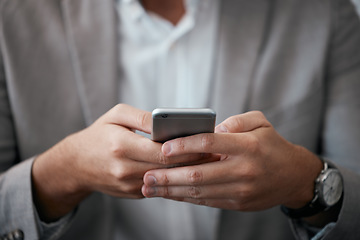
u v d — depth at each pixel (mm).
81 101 859
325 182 688
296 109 890
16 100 829
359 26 950
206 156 613
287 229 911
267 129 617
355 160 868
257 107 881
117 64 889
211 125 541
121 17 934
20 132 841
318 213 741
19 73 832
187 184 577
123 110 613
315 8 938
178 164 599
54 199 713
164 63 937
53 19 873
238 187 596
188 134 557
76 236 860
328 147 932
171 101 947
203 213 909
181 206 902
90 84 849
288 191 667
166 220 910
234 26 917
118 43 934
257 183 601
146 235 915
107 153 591
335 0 947
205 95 927
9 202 691
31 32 854
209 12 942
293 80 905
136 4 921
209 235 916
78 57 854
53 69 858
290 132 889
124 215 903
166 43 927
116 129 596
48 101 849
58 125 851
